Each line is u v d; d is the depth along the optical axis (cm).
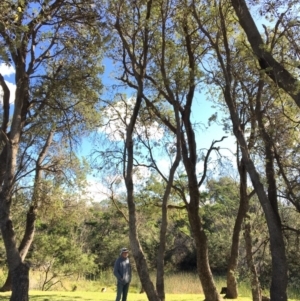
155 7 1381
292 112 1363
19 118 1341
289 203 1309
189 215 1639
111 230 4244
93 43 1530
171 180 1292
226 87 1255
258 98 1323
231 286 1761
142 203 1806
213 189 2350
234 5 1191
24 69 1384
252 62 1322
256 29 1155
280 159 1281
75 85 1555
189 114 1675
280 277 1041
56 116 1584
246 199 1694
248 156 1145
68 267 2689
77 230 3934
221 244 3525
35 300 1507
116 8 1364
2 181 1398
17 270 1195
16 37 1088
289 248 1337
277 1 1164
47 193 1997
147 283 1173
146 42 1375
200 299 1636
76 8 1469
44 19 1338
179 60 1527
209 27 1487
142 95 1344
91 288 2809
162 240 1240
